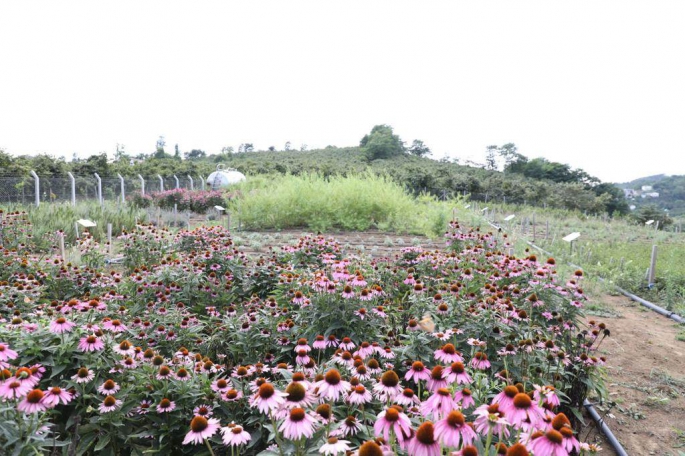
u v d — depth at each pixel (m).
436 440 1.72
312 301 4.49
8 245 9.23
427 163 76.00
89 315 3.75
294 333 4.27
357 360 2.87
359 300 4.42
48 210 13.48
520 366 3.78
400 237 15.22
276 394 2.15
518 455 1.61
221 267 7.42
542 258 11.22
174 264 6.73
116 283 6.51
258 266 7.46
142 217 16.36
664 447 4.13
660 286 9.97
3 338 3.28
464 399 2.19
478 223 15.66
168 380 3.14
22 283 5.44
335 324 4.21
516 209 34.16
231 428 2.30
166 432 2.96
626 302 9.04
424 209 17.12
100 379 3.24
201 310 5.95
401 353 3.72
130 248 8.76
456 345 3.80
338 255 8.28
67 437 3.10
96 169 28.31
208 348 4.44
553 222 25.39
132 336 4.30
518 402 1.94
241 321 4.54
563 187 42.66
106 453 3.01
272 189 18.19
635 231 23.89
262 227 16.86
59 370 3.12
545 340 4.02
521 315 4.09
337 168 43.69
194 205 22.48
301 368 3.09
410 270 7.03
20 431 2.45
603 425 4.25
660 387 5.24
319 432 2.25
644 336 6.93
